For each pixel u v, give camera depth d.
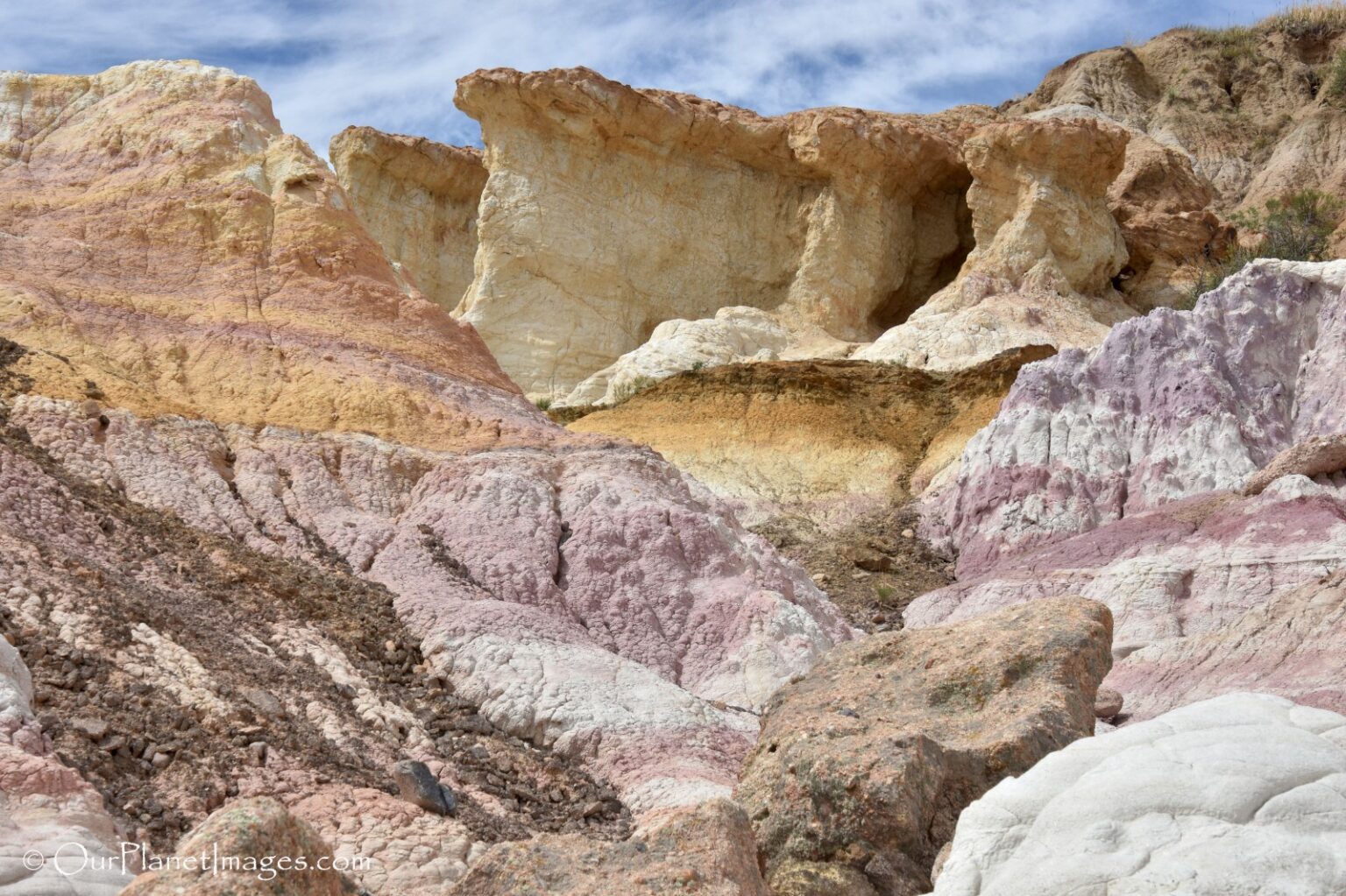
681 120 40.47
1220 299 24.27
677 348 35.53
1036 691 6.49
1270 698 4.95
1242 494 19.66
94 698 8.00
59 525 10.91
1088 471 22.66
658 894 4.72
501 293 39.56
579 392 36.44
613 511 14.60
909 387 30.31
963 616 18.98
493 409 17.33
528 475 15.02
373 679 10.63
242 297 17.86
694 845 4.96
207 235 18.78
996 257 39.28
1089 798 4.45
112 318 16.44
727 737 10.85
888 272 41.28
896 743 5.77
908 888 5.48
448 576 12.89
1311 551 17.03
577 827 9.15
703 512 15.78
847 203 40.62
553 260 39.56
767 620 13.53
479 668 11.05
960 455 26.52
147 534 11.67
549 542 13.96
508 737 10.50
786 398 30.02
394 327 18.30
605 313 39.75
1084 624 6.88
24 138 21.27
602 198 40.38
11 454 11.59
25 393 13.66
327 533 13.27
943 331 35.69
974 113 51.06
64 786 6.51
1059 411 23.67
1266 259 24.48
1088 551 19.50
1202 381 22.83
